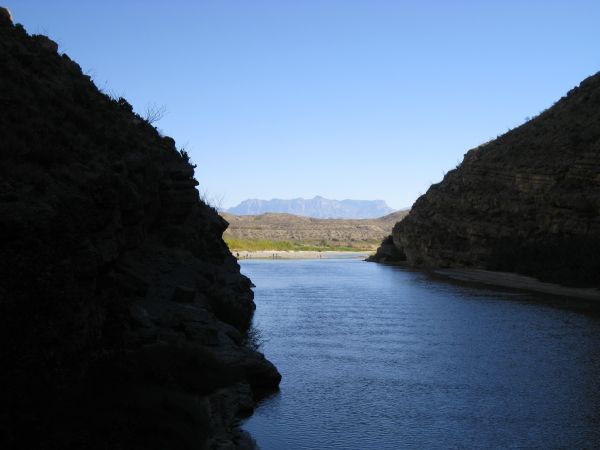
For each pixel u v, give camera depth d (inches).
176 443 410.9
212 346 693.9
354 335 1070.4
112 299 585.9
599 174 2135.8
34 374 383.2
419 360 857.5
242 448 483.2
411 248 3494.1
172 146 1279.5
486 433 550.0
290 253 5315.0
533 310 1386.6
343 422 583.5
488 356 880.3
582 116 2544.3
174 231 1090.1
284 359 868.6
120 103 1171.9
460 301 1592.0
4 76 610.2
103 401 426.9
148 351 568.7
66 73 853.2
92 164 585.9
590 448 510.6
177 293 794.2
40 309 409.4
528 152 2657.5
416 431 556.4
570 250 2053.4
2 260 387.2
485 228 2689.5
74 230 472.7
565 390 690.8
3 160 472.4
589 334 1058.1
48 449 345.4
